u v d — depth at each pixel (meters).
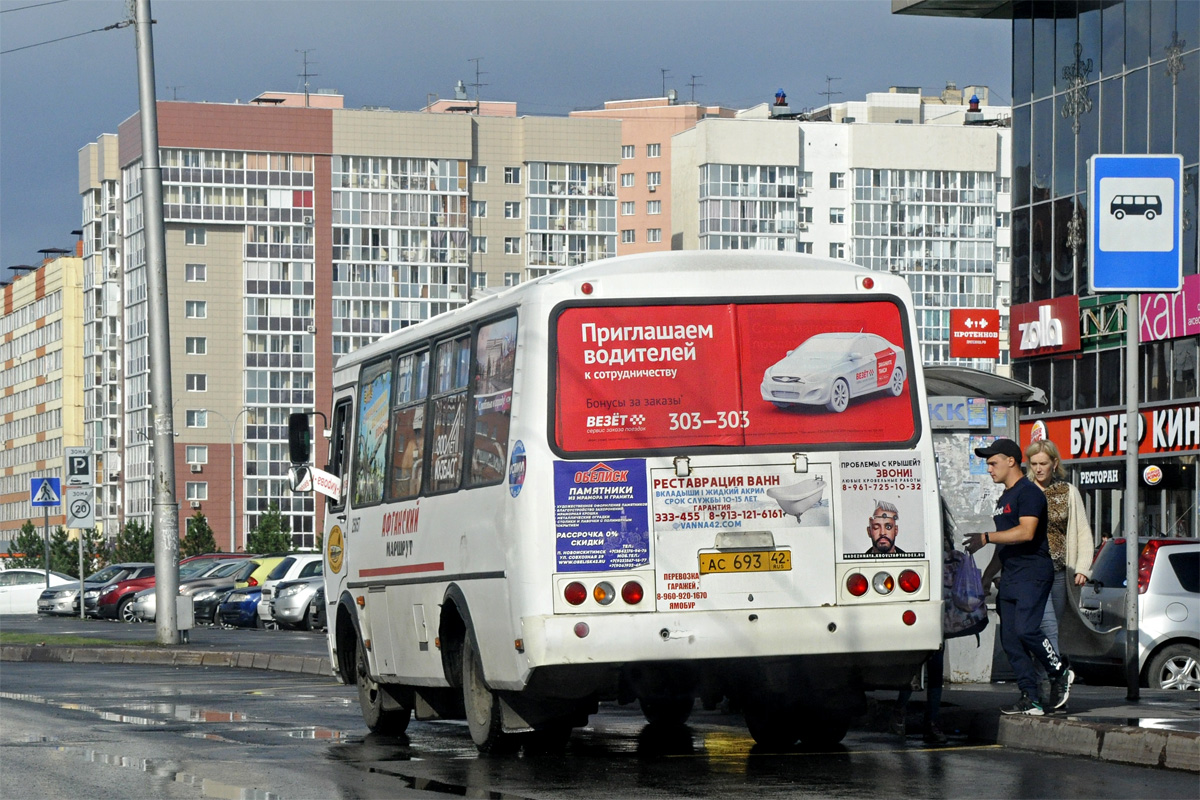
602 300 14.37
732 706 17.14
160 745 16.89
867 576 14.43
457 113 164.88
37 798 12.81
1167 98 44.41
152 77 35.72
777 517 14.34
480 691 15.73
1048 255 49.50
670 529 14.20
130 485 163.38
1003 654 20.73
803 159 167.62
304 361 159.50
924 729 16.97
